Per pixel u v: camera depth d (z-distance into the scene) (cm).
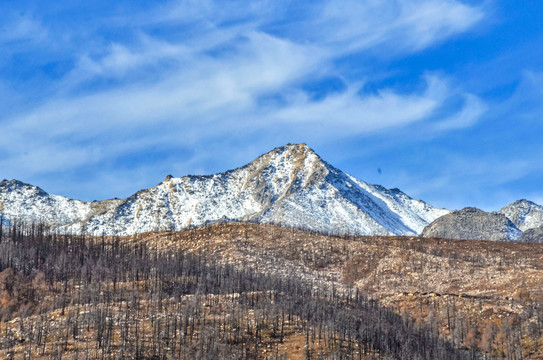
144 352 18712
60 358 18100
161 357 18612
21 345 19212
